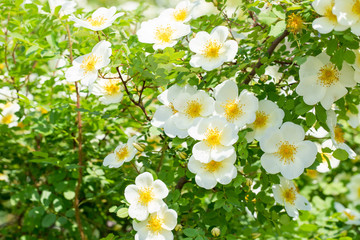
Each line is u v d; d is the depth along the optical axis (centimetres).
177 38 65
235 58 67
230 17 71
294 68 66
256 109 60
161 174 64
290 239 77
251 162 64
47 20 69
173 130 62
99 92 68
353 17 56
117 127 76
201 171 61
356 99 64
